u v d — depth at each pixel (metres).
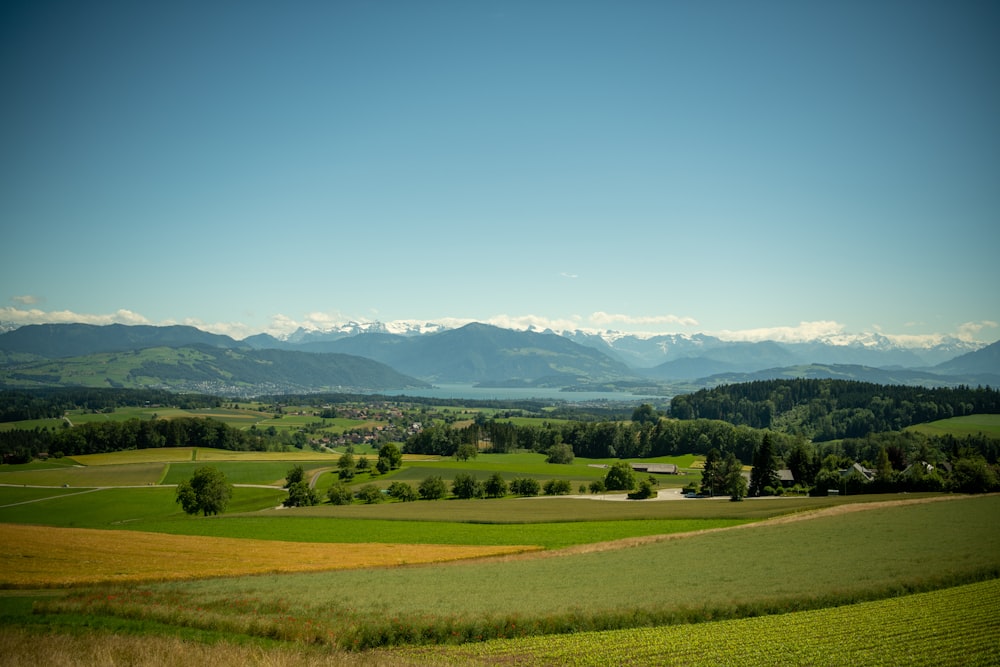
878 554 43.34
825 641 25.92
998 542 46.09
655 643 26.25
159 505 97.00
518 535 61.94
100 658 21.44
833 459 123.00
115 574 40.38
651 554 48.16
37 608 29.69
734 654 24.69
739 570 40.59
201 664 21.33
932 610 29.94
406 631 27.42
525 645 26.42
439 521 71.56
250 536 62.06
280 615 29.31
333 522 71.44
